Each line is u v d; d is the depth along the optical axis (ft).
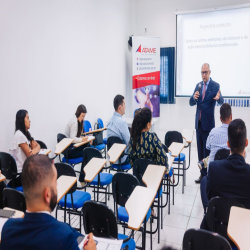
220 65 20.89
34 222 3.04
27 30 12.10
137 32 23.75
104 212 5.67
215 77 21.16
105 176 10.33
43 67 13.26
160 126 23.66
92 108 17.88
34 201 3.10
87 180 7.65
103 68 19.04
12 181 9.23
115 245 4.62
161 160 8.43
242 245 4.26
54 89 14.15
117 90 21.50
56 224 3.08
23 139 9.97
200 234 4.35
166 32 22.68
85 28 16.58
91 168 8.31
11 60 11.36
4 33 10.93
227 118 9.42
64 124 15.15
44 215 3.08
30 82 12.49
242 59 20.22
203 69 13.88
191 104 14.61
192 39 21.42
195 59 21.56
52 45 13.78
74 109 15.96
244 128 5.29
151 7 22.91
